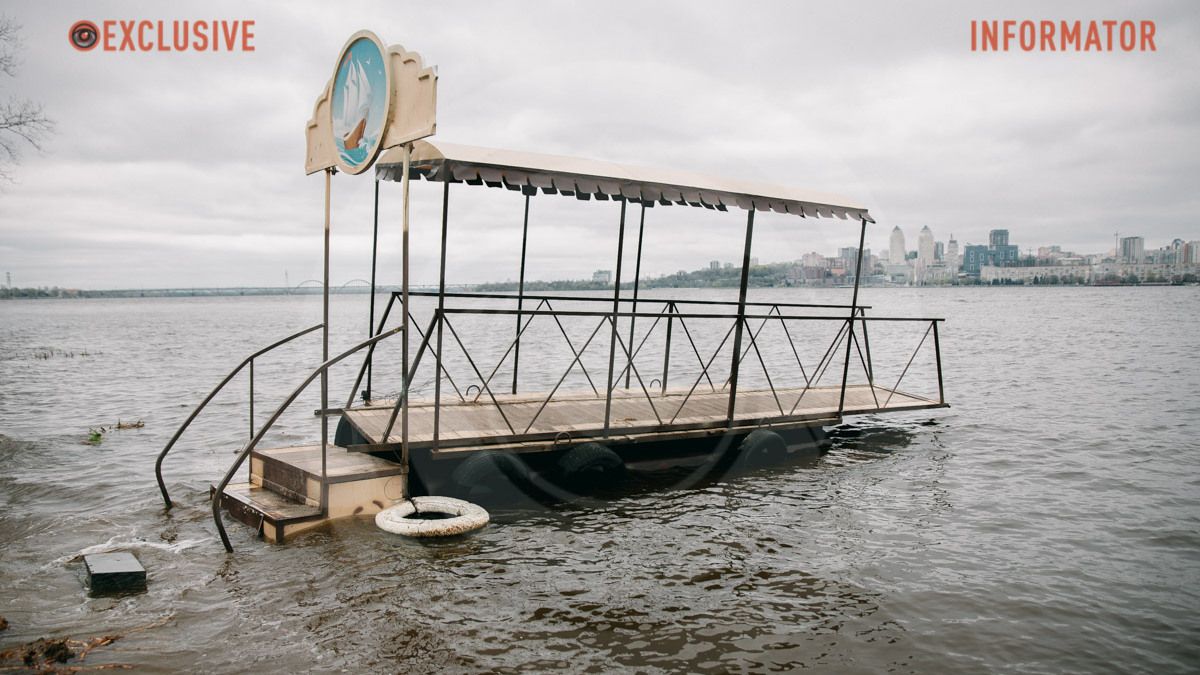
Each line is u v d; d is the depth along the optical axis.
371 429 10.91
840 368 29.30
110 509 10.39
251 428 10.95
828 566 8.65
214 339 53.50
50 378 27.75
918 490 11.82
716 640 6.83
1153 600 7.86
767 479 12.38
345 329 60.25
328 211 10.64
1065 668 6.49
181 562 8.38
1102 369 29.20
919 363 31.73
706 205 11.60
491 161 9.88
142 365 33.16
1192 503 11.23
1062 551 9.22
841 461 13.70
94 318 103.62
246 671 6.07
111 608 7.21
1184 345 39.88
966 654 6.70
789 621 7.25
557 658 6.42
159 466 10.40
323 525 9.26
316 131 10.91
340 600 7.44
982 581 8.28
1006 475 12.78
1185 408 19.70
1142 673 6.44
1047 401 20.92
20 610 7.14
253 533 9.31
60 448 14.50
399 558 8.54
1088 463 13.65
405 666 6.21
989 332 51.00
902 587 8.09
